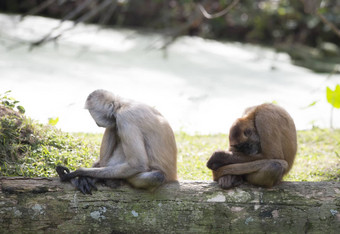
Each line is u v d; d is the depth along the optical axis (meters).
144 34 44.62
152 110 11.96
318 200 11.33
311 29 48.19
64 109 22.75
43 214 10.98
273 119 11.97
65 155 14.16
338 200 11.33
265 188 11.55
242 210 11.26
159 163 11.59
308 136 20.45
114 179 11.43
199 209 11.25
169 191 11.38
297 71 37.53
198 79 31.62
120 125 11.47
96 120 11.92
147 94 26.98
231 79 32.50
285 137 12.08
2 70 29.02
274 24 48.34
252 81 32.44
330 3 48.03
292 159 12.36
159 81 30.30
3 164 13.09
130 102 11.91
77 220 11.05
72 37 40.31
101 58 35.16
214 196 11.34
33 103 23.20
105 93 12.02
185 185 11.55
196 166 16.16
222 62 37.97
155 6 47.72
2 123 13.65
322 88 31.62
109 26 46.53
